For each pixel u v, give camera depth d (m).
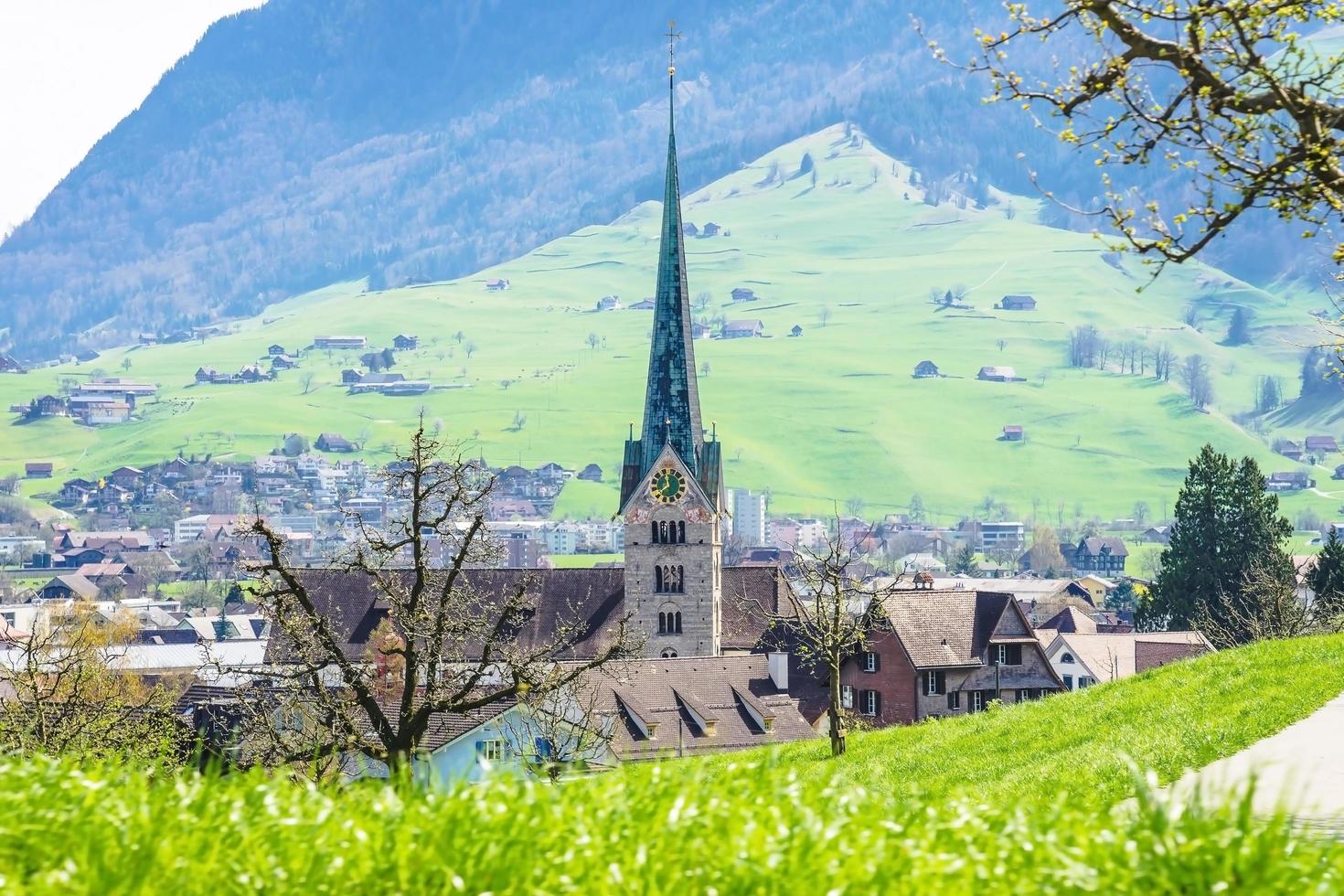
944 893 16.84
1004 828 19.02
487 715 83.88
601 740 82.31
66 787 19.69
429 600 67.44
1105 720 53.34
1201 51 33.84
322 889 16.86
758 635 191.75
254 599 62.78
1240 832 17.88
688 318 188.25
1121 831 18.14
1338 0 33.12
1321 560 181.62
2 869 16.84
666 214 188.25
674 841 17.92
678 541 187.50
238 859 17.45
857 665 162.50
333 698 61.00
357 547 63.97
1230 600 190.38
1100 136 35.09
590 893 16.69
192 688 112.88
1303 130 32.72
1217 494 197.12
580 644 186.12
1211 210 34.56
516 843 17.55
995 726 60.50
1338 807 29.05
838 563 85.69
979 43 35.97
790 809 19.17
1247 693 51.03
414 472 63.47
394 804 19.39
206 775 20.72
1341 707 45.66
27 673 77.44
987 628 166.50
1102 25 35.16
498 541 66.56
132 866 16.84
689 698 148.00
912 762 55.66
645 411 188.50
